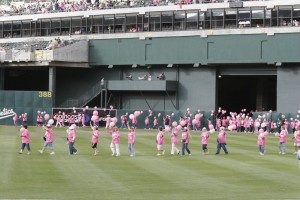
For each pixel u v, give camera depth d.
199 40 117.56
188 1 120.19
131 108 126.31
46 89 140.00
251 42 112.81
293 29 109.31
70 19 131.88
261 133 61.66
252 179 41.88
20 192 35.34
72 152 59.12
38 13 137.00
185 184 39.25
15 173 43.62
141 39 123.50
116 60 125.94
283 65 111.44
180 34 119.50
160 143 60.97
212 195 35.06
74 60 125.94
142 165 50.12
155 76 124.56
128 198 33.75
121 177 42.28
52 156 56.94
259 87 123.88
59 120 120.31
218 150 61.66
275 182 40.53
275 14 111.38
